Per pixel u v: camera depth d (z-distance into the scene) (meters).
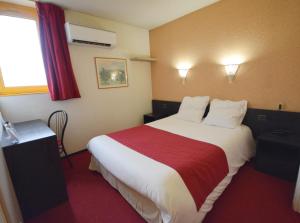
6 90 2.39
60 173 1.83
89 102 3.21
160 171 1.39
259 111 2.48
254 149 2.58
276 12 2.17
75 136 3.09
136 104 4.03
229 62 2.75
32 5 2.47
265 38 2.32
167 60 3.76
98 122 3.39
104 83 3.39
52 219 1.66
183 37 3.34
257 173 2.19
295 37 2.08
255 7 2.35
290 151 2.15
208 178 1.54
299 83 2.12
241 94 2.69
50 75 2.58
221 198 1.77
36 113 2.61
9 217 1.20
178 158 1.61
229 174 1.89
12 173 1.57
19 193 1.63
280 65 2.24
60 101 2.84
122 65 3.64
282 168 2.02
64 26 2.69
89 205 1.81
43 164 1.72
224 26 2.71
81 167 2.62
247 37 2.48
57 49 2.57
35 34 2.57
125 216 1.64
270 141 2.03
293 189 1.86
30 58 2.57
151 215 1.44
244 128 2.46
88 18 3.03
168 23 3.55
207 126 2.64
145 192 1.32
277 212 1.57
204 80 3.16
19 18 2.43
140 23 3.57
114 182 1.99
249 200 1.73
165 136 2.28
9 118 2.39
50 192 1.80
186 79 3.47
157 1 2.60
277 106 2.34
